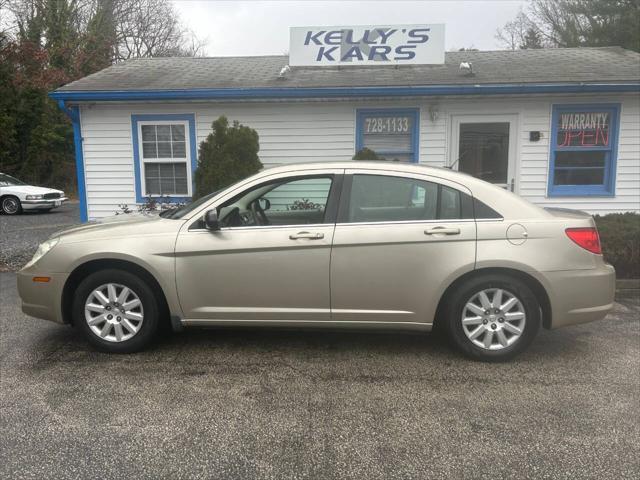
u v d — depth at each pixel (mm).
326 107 9023
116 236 4293
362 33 9609
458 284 4141
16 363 4199
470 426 3180
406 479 2650
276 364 4184
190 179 9344
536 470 2715
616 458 2818
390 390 3695
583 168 8961
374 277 4086
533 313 4090
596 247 4137
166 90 8609
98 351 4449
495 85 8234
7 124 23094
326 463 2795
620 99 8641
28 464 2779
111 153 9312
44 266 4344
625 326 5195
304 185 4301
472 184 4176
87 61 28469
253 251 4137
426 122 8945
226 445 2979
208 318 4266
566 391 3664
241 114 9125
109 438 3049
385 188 4207
